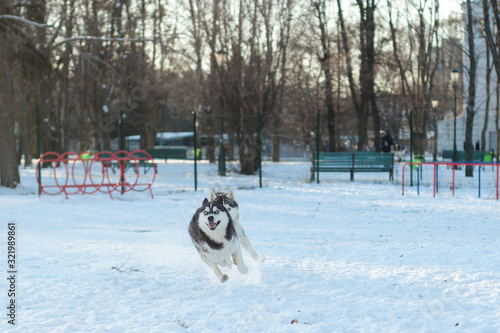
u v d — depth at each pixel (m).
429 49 32.75
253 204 15.14
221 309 5.11
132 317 4.90
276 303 5.26
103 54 31.20
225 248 6.13
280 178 24.03
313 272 6.47
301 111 36.12
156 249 8.54
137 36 32.41
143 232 10.64
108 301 5.48
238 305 5.25
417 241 8.88
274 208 14.20
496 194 16.02
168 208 14.83
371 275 6.31
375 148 32.19
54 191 20.00
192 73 39.50
